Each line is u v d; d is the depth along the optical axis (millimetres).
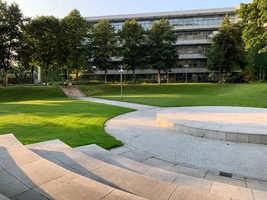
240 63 41969
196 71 56281
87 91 36656
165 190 3270
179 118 10453
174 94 34812
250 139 7344
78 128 9414
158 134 8617
